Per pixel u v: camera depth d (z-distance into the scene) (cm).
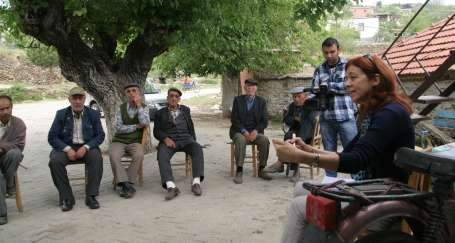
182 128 635
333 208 229
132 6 690
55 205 562
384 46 3028
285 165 735
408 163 243
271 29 1338
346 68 279
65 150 550
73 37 774
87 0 679
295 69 1545
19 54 4191
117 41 930
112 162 598
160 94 1727
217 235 449
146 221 494
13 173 528
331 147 546
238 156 662
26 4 679
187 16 722
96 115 583
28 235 457
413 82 857
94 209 541
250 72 1573
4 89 3042
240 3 751
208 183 660
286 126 752
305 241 269
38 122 1612
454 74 685
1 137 541
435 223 236
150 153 898
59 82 3803
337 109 527
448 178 228
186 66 1440
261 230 462
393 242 229
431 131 692
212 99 2747
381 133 251
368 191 238
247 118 691
